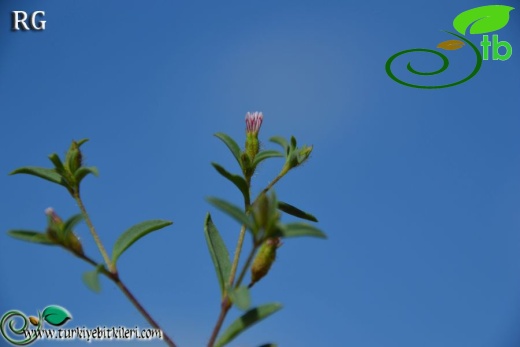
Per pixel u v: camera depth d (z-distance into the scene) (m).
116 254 0.31
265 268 0.31
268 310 0.30
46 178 0.32
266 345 0.30
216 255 0.31
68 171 0.32
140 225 0.32
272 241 0.31
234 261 0.31
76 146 0.33
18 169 0.32
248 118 0.34
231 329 0.30
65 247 0.31
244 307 0.29
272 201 0.30
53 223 0.31
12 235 0.31
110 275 0.31
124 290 0.31
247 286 0.30
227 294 0.30
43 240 0.31
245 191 0.33
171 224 0.32
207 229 0.32
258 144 0.34
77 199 0.32
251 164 0.34
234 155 0.34
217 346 0.30
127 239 0.31
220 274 0.31
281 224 0.30
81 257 0.31
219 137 0.34
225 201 0.29
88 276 0.30
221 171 0.32
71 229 0.31
